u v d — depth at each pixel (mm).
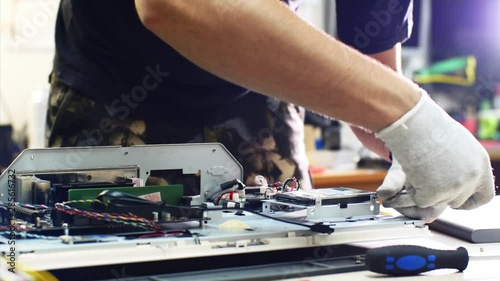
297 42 837
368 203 1004
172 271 833
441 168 915
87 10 1271
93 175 993
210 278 803
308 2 2992
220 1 811
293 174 1371
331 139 2799
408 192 975
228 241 847
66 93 1313
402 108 900
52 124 1341
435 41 3002
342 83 860
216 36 821
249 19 819
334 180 2465
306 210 979
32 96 2555
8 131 2502
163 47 1239
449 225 1057
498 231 1018
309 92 865
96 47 1277
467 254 862
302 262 875
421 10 2967
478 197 989
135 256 793
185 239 831
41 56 2732
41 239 829
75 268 798
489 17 3006
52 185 951
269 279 808
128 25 1239
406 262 831
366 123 901
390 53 1421
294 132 1371
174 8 802
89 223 864
